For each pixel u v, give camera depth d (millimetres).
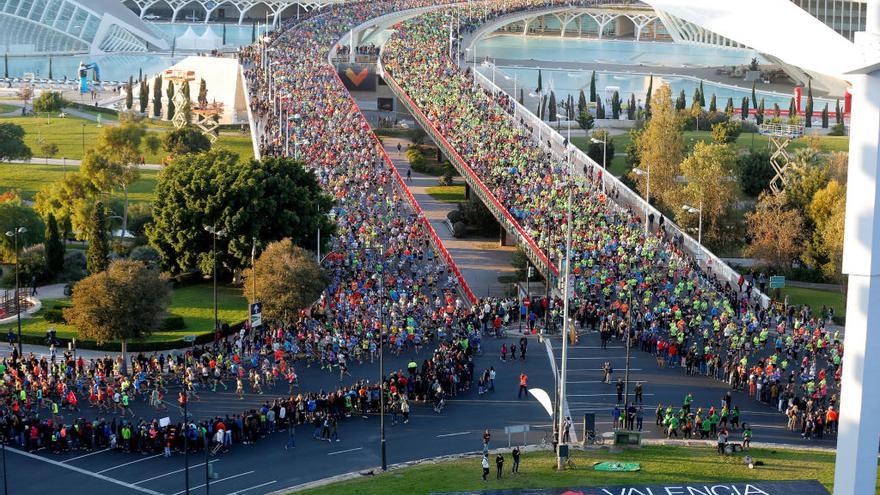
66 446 118562
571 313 156750
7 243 177750
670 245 180750
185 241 171875
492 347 149625
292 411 124375
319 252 171500
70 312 141875
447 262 188500
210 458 116625
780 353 144875
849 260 84875
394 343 147750
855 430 86125
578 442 119438
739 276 171875
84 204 192750
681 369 142000
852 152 83938
